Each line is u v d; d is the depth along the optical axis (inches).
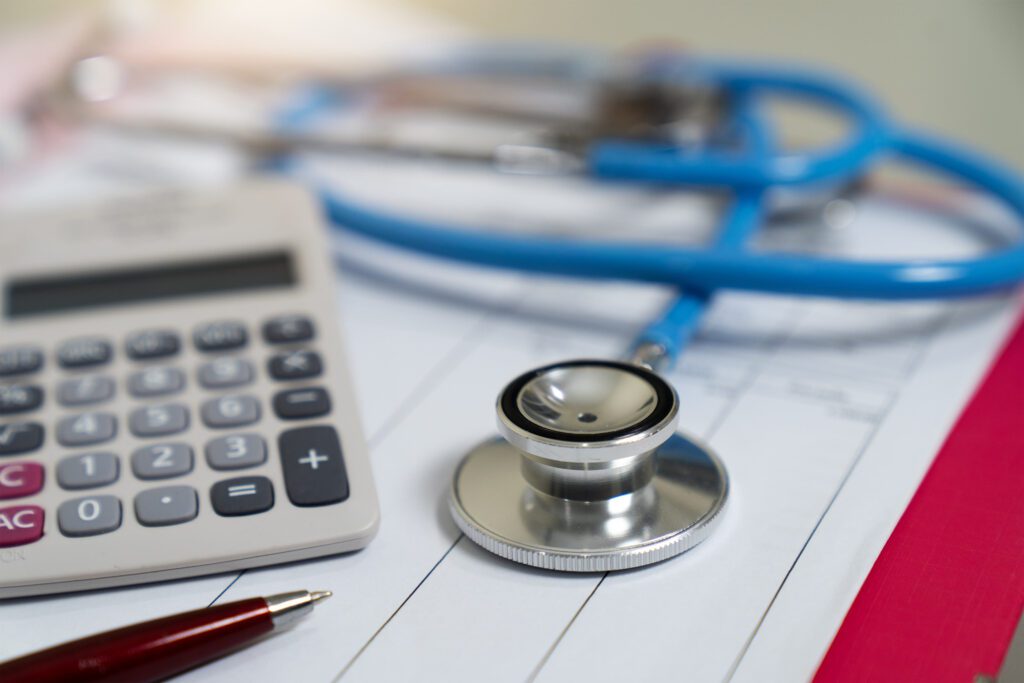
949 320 20.9
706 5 41.9
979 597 13.7
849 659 12.8
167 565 14.1
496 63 30.2
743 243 21.0
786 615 13.3
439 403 18.5
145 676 12.2
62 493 15.2
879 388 18.5
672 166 23.3
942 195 26.6
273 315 19.0
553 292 22.6
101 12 34.0
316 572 14.5
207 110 32.1
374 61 31.8
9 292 19.4
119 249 20.3
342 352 18.2
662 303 21.9
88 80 30.8
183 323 18.9
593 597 13.7
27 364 17.8
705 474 15.4
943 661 12.7
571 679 12.5
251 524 14.6
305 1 39.2
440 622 13.5
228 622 12.6
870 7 41.3
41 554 14.2
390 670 12.7
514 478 15.4
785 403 18.0
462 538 15.0
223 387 17.4
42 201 27.4
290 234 20.8
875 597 13.7
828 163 23.0
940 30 39.9
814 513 15.2
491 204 26.8
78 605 14.0
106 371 17.9
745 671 12.5
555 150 24.2
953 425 17.3
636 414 14.5
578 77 28.8
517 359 19.8
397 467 16.7
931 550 14.5
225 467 15.6
